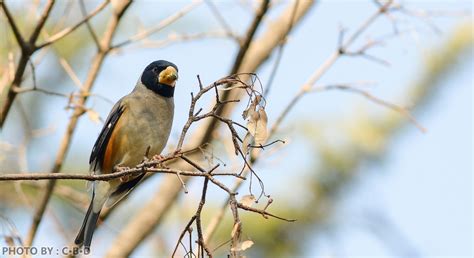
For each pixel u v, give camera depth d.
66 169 12.08
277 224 11.10
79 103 10.71
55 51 11.23
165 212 12.04
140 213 12.13
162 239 12.27
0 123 10.45
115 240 11.99
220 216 10.20
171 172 6.61
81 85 10.95
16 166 11.20
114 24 11.39
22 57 10.22
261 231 11.09
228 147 11.49
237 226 6.02
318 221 11.20
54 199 12.12
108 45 11.32
